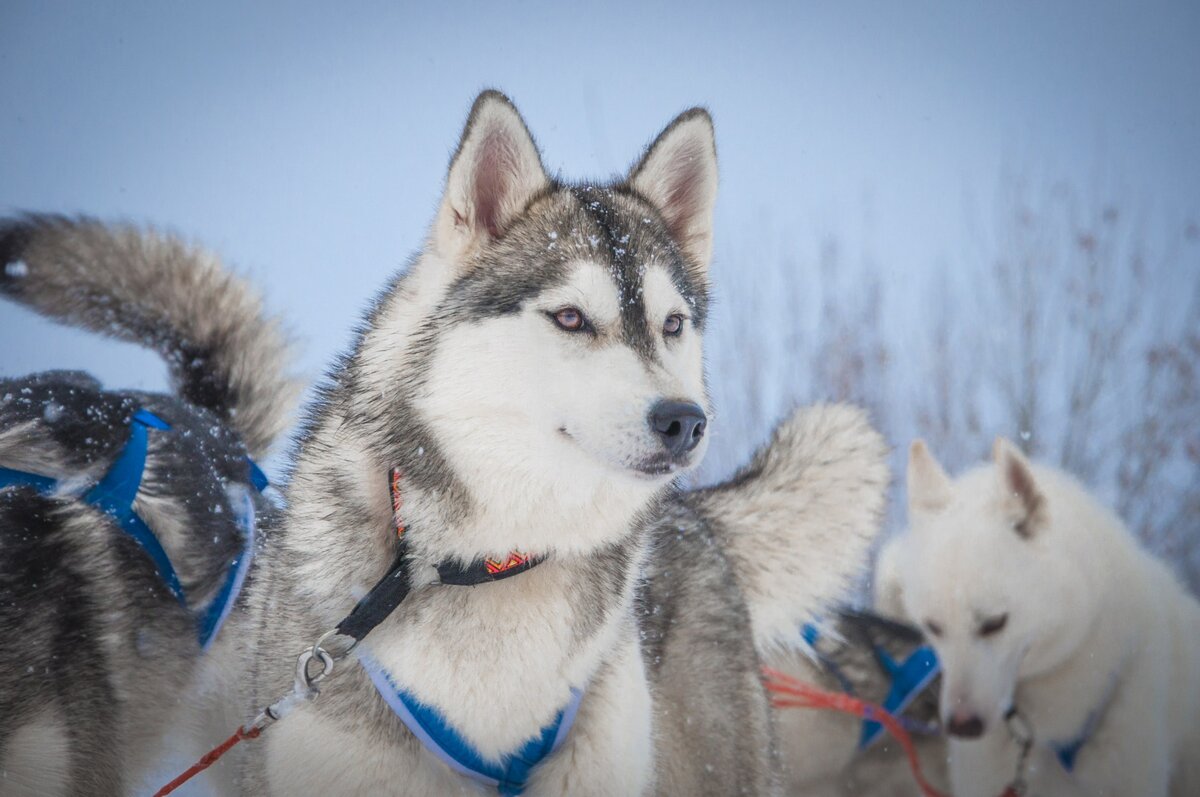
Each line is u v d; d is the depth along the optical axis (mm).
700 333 2670
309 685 2139
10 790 2465
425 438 2211
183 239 3686
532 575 2234
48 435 2771
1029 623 3705
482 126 2381
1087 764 3820
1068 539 3830
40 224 3557
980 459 6211
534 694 2215
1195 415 6168
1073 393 6395
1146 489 6023
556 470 2223
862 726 3994
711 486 3596
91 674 2660
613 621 2336
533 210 2467
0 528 2561
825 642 4105
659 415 2170
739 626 3100
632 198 2697
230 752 2971
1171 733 3848
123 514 2791
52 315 3611
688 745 2857
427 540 2186
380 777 2178
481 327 2252
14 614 2492
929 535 3959
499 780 2266
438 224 2406
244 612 2805
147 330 3639
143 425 2980
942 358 6660
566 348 2264
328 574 2256
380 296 2494
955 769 3920
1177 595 4031
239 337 3660
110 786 2717
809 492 3463
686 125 2732
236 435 3418
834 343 6777
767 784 3018
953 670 3719
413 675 2154
